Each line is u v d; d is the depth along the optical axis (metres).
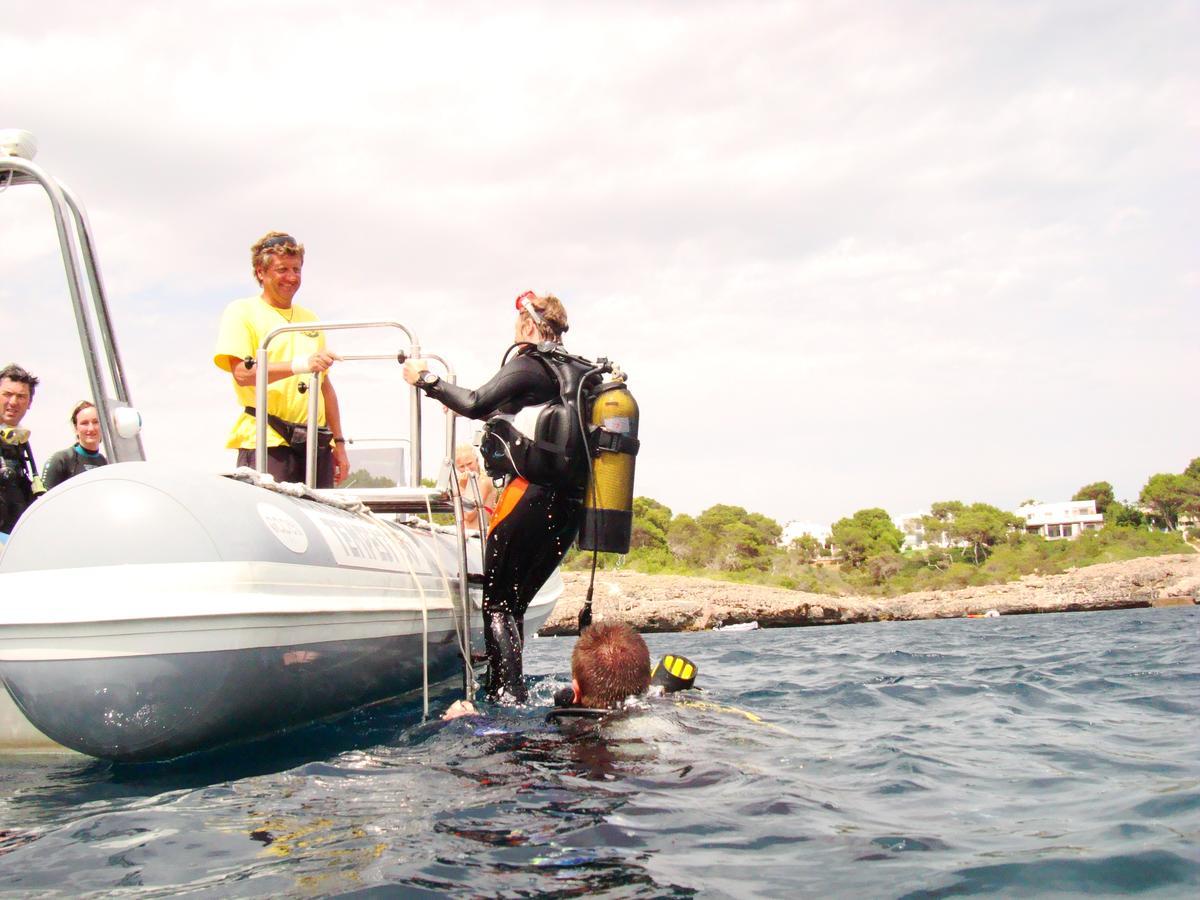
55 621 3.05
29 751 3.71
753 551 94.88
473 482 5.45
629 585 39.03
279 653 3.47
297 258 5.63
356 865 2.19
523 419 4.54
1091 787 3.03
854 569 114.81
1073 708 5.09
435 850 2.29
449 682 6.23
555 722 3.84
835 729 4.25
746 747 3.43
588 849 2.29
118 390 4.22
